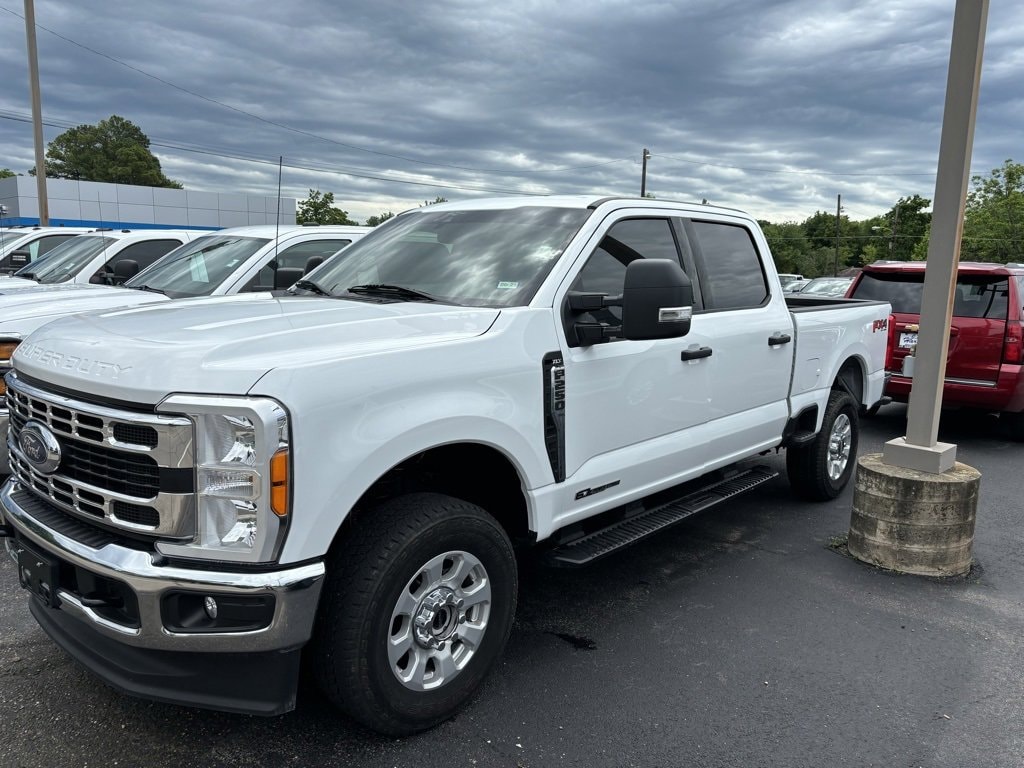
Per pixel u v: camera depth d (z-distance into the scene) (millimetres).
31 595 3102
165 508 2361
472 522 2914
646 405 3836
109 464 2504
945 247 4574
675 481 4172
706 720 3076
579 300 3402
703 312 4355
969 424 9586
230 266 6871
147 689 2549
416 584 2828
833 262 115125
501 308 3268
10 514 2836
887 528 4703
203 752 2793
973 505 4648
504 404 3051
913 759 2861
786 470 6539
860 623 3984
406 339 2846
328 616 2621
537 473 3248
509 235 3766
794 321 5094
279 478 2340
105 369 2498
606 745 2898
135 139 92312
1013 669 3541
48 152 88625
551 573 4590
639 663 3520
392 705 2750
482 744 2883
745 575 4598
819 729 3033
